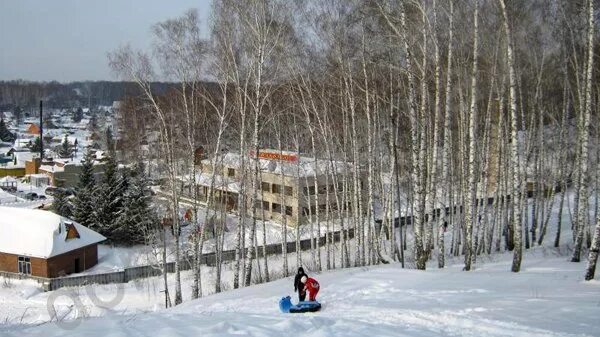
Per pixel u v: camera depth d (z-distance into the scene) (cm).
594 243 1505
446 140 2083
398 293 1434
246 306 1498
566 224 3734
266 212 5012
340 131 3338
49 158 10225
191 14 2717
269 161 4775
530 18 2630
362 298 1409
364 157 3631
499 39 2520
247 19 2422
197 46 2662
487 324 988
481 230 3098
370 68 2819
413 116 2044
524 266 1909
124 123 5528
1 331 895
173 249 3869
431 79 2683
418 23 2100
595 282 1470
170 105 3234
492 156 3759
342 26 2630
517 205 1777
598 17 2416
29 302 2970
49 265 3581
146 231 4131
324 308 1292
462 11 2348
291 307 1277
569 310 1089
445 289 1441
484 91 3189
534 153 3173
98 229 4488
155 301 2869
